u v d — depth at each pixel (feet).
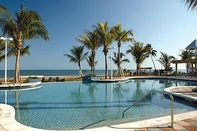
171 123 13.29
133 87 50.65
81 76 74.43
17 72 47.93
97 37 69.21
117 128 12.86
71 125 16.48
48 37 51.13
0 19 44.60
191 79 67.51
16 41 47.60
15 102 27.55
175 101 27.89
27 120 18.04
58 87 49.32
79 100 29.55
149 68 105.09
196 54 87.40
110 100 29.71
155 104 25.72
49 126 16.28
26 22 46.44
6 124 14.11
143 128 12.83
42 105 25.31
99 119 18.35
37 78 56.03
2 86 41.57
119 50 76.48
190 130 12.40
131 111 21.63
